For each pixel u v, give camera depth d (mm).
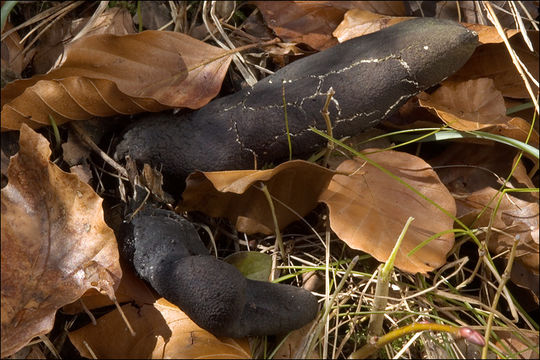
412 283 284
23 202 261
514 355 264
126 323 259
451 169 302
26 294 254
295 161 270
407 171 287
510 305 273
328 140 291
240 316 254
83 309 262
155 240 266
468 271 292
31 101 275
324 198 281
